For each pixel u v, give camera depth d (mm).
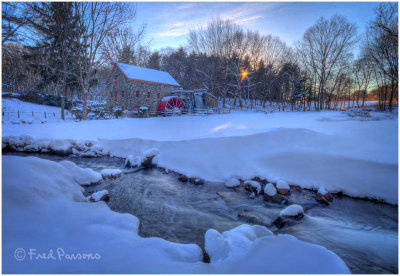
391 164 4910
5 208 2521
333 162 5543
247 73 38469
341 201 4531
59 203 3143
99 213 3082
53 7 17188
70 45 19391
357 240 3193
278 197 4805
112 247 2178
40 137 10438
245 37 39500
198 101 28422
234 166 6414
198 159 7105
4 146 9820
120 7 19125
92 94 44812
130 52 29656
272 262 2115
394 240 3176
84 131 12016
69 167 5176
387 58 23781
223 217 4148
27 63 20578
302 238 3270
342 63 33312
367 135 7445
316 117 16766
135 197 5059
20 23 15141
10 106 22078
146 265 1894
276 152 6570
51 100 27125
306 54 36125
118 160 8477
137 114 22984
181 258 2250
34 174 3561
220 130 10688
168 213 4285
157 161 7613
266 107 40500
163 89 27297
